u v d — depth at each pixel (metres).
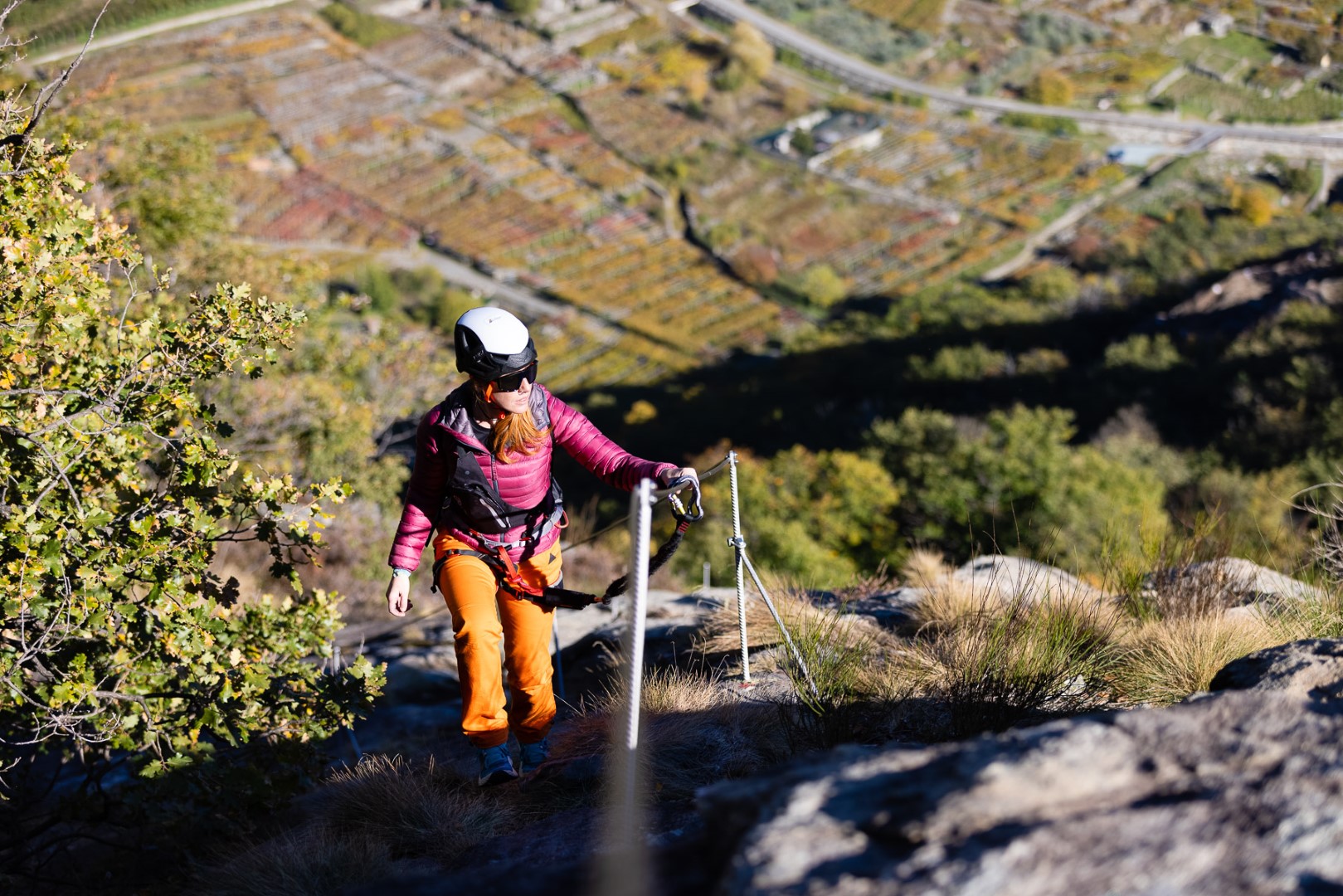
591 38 159.00
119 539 4.17
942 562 6.13
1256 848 1.30
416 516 3.19
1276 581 4.96
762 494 23.48
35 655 4.15
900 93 145.75
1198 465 28.92
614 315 100.88
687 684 3.97
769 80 153.00
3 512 3.93
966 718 3.23
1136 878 1.25
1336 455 25.50
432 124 136.25
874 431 31.38
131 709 4.15
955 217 119.50
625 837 2.00
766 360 87.75
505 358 2.86
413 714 6.12
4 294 4.09
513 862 2.89
